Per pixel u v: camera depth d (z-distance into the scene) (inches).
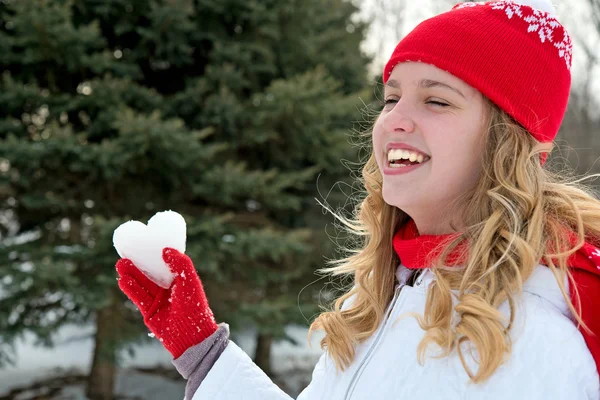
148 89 255.1
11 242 242.2
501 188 41.9
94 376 267.1
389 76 48.1
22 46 227.6
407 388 38.6
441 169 42.2
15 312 238.2
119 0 234.1
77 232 248.1
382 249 52.7
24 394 268.7
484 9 43.4
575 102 485.4
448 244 41.6
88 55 241.0
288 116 241.8
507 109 41.7
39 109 236.8
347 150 263.4
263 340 337.1
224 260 251.8
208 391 46.4
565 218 41.5
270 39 265.4
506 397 34.8
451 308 39.0
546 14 43.6
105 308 239.9
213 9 246.1
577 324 36.6
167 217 50.0
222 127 249.6
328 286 283.4
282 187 248.7
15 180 222.5
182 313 47.7
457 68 41.5
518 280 36.9
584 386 35.1
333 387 46.4
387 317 46.5
